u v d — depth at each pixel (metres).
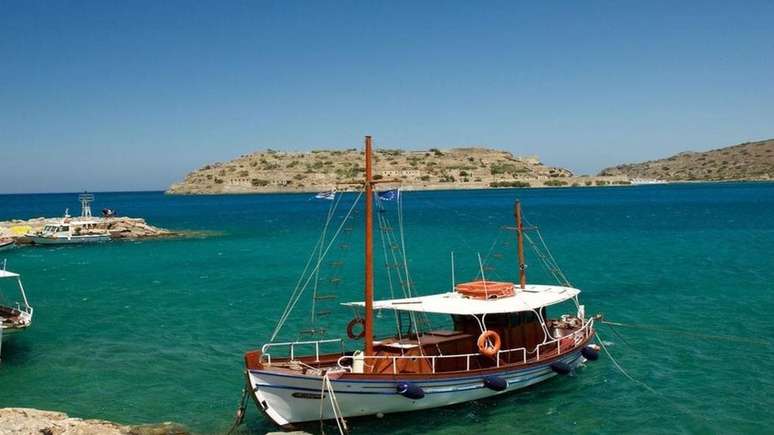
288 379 22.95
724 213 145.00
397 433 23.58
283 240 99.94
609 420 24.64
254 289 54.59
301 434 21.66
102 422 23.41
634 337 36.03
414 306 27.23
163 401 27.41
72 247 94.00
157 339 37.53
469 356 26.36
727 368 30.23
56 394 28.34
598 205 197.38
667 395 27.03
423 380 24.17
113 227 107.25
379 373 23.72
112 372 31.33
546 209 181.88
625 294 48.19
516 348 27.39
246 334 38.72
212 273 64.88
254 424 24.83
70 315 44.44
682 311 41.91
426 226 123.31
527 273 61.00
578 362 30.41
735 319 39.38
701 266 61.38
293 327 40.28
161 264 72.94
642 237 92.44
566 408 25.83
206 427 24.61
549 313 42.78
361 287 55.06
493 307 26.86
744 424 23.98
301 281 58.62
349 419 24.08
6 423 21.31
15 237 97.00
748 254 69.94
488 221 136.12
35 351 35.09
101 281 60.47
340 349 35.16
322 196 26.38
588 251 76.81
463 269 64.38
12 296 52.53
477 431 23.73
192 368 31.91
